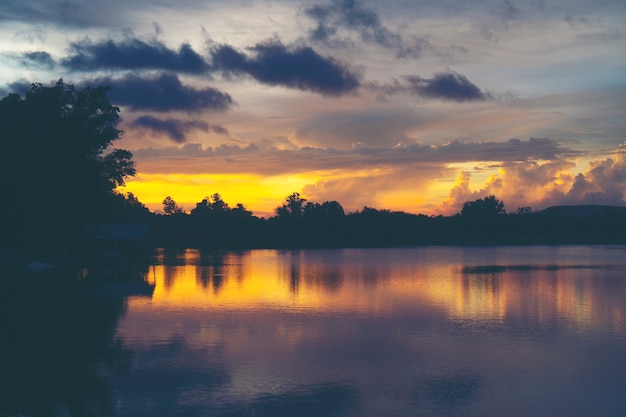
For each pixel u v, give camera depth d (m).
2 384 15.86
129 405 14.09
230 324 24.55
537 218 184.00
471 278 46.94
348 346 20.22
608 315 27.02
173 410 13.74
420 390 15.17
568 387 15.38
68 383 15.87
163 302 31.42
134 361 18.19
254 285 40.88
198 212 191.38
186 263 66.31
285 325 24.31
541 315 27.06
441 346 20.22
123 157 78.75
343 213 189.12
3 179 57.72
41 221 59.97
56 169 58.75
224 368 17.33
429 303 31.27
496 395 14.73
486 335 22.17
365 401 14.30
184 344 20.58
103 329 23.38
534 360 18.20
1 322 25.16
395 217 182.25
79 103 72.50
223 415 13.40
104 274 49.28
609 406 13.91
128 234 77.81
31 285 40.03
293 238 167.75
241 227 171.25
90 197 64.38
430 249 112.00
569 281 44.09
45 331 22.98
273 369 17.19
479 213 191.50
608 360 18.19
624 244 137.62
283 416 13.30
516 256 84.12
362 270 56.12
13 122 61.03
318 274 50.88
